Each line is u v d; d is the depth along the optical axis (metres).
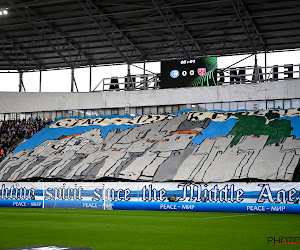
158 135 35.44
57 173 32.41
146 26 36.81
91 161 33.28
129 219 20.03
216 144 32.12
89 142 36.56
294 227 16.22
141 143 34.72
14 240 12.22
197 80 38.59
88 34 38.34
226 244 11.35
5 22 36.72
